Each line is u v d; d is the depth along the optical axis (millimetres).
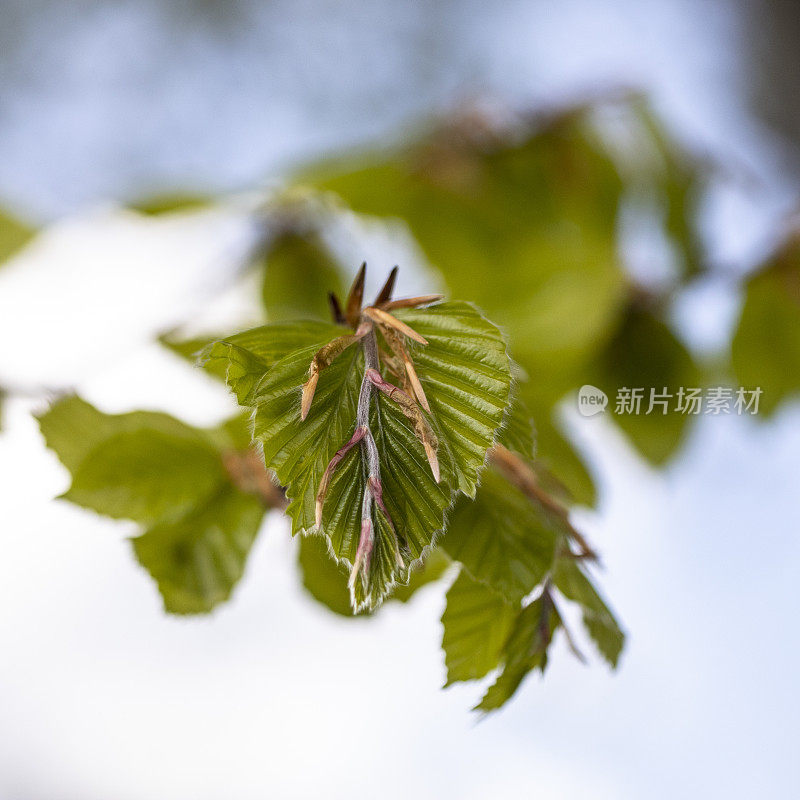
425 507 586
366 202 812
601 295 759
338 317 612
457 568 627
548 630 613
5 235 849
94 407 641
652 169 898
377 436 588
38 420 637
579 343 754
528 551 609
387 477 587
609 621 618
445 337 594
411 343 594
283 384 589
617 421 796
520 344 756
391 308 602
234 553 636
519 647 611
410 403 585
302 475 587
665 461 806
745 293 792
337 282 834
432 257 838
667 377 790
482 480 617
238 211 814
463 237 834
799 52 1154
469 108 883
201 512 636
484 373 590
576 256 770
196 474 637
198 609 633
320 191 799
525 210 855
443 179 840
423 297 601
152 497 634
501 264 806
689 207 898
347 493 587
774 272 780
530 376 747
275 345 597
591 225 865
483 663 612
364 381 589
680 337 793
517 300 766
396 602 640
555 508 623
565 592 614
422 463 587
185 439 639
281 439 588
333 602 640
